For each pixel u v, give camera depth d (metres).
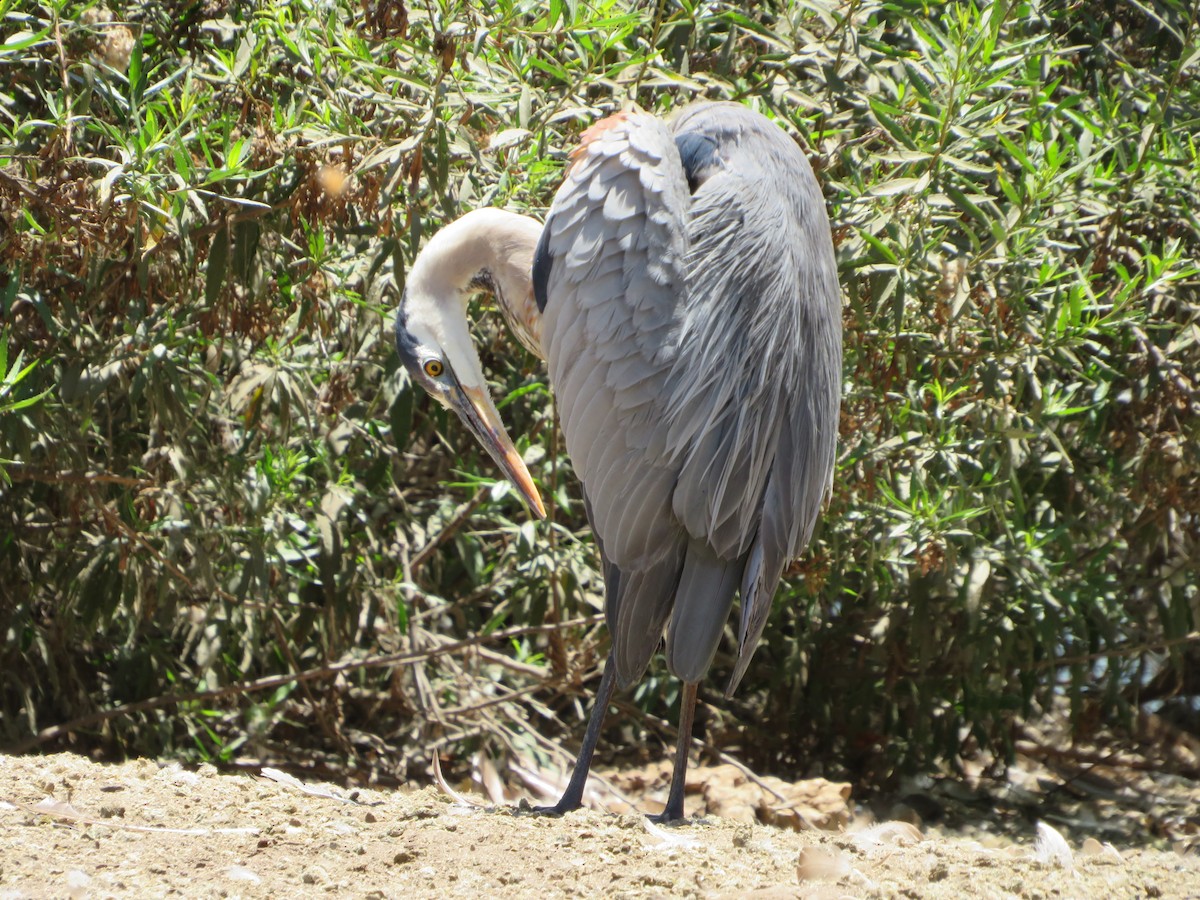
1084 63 13.43
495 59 10.09
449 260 9.38
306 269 10.81
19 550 12.84
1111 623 14.05
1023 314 10.72
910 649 14.11
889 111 9.92
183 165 9.23
